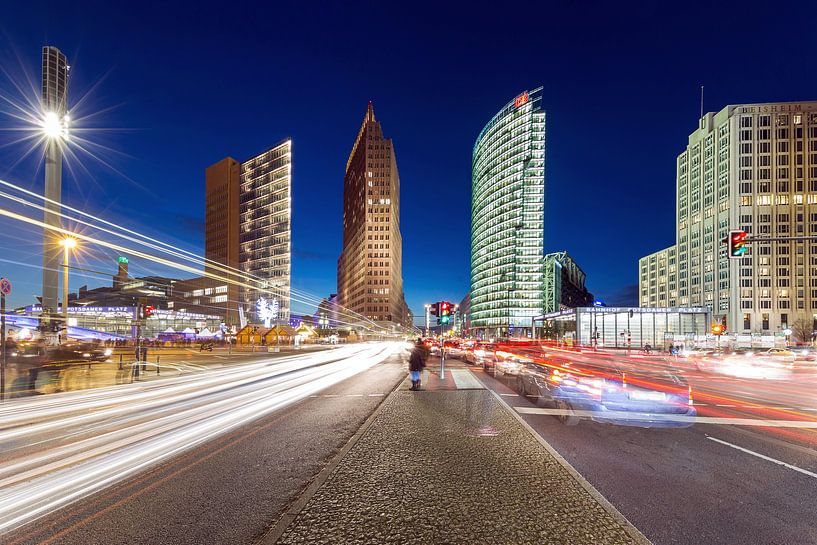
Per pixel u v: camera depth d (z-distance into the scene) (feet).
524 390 46.80
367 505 15.02
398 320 626.64
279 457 21.86
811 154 353.72
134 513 15.21
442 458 20.47
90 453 22.59
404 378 61.11
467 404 36.42
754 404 41.22
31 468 20.16
